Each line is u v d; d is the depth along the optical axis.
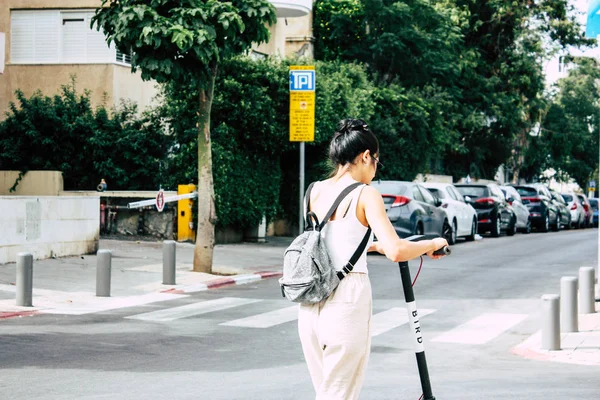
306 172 26.94
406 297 4.17
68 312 12.12
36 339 9.88
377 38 34.69
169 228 22.38
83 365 8.42
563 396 7.20
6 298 12.94
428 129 33.84
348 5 35.72
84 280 15.20
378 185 22.27
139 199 22.48
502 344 10.27
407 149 32.78
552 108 57.75
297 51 34.41
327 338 4.00
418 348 4.16
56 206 18.11
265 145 23.23
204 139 16.84
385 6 34.59
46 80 25.16
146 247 20.81
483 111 42.53
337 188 4.13
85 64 24.88
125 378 7.81
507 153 45.69
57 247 18.19
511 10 43.41
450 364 8.95
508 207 31.78
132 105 24.14
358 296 4.02
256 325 11.30
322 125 24.66
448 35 36.06
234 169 22.80
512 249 24.36
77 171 23.39
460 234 26.72
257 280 16.75
